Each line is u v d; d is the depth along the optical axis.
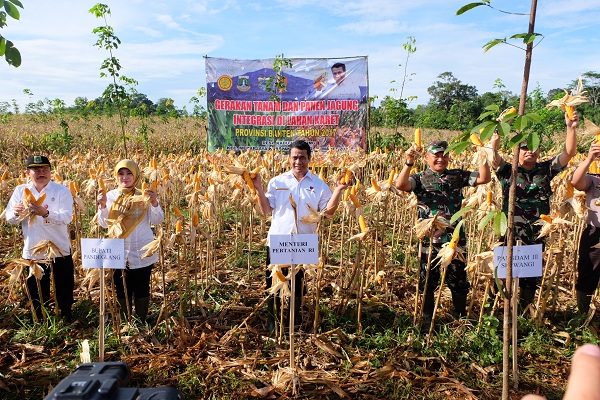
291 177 4.38
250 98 13.42
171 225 7.03
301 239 3.55
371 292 5.47
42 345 4.25
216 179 7.23
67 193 4.70
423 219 4.18
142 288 4.62
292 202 3.76
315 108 13.36
